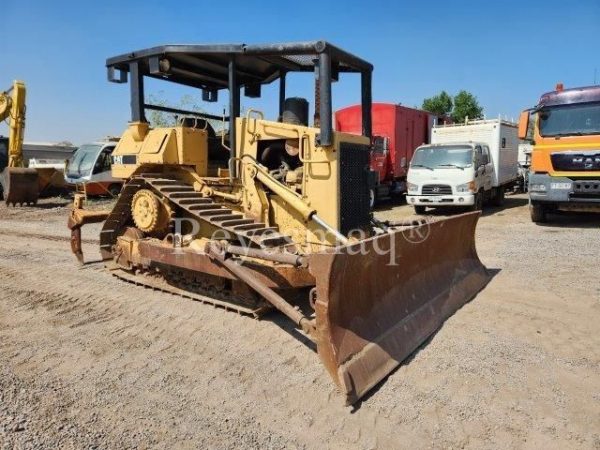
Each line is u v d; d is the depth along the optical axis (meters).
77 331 4.82
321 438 3.07
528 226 11.92
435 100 44.41
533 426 3.19
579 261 7.74
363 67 5.82
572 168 10.92
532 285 6.35
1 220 13.65
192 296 5.66
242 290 5.18
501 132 16.56
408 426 3.19
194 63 6.14
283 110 6.11
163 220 5.90
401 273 4.59
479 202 14.55
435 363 4.04
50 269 7.30
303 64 6.26
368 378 3.60
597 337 4.64
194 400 3.51
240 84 7.06
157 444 2.98
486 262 7.73
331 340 3.51
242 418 3.29
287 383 3.76
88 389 3.65
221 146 6.66
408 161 18.80
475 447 2.98
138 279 6.34
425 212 15.10
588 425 3.20
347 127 17.81
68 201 18.27
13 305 5.62
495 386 3.69
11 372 3.91
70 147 36.84
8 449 2.89
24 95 18.02
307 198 5.35
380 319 4.11
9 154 18.11
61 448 2.92
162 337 4.65
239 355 4.25
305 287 5.32
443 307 5.11
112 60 6.36
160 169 6.23
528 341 4.53
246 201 5.71
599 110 10.70
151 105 6.39
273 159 5.85
